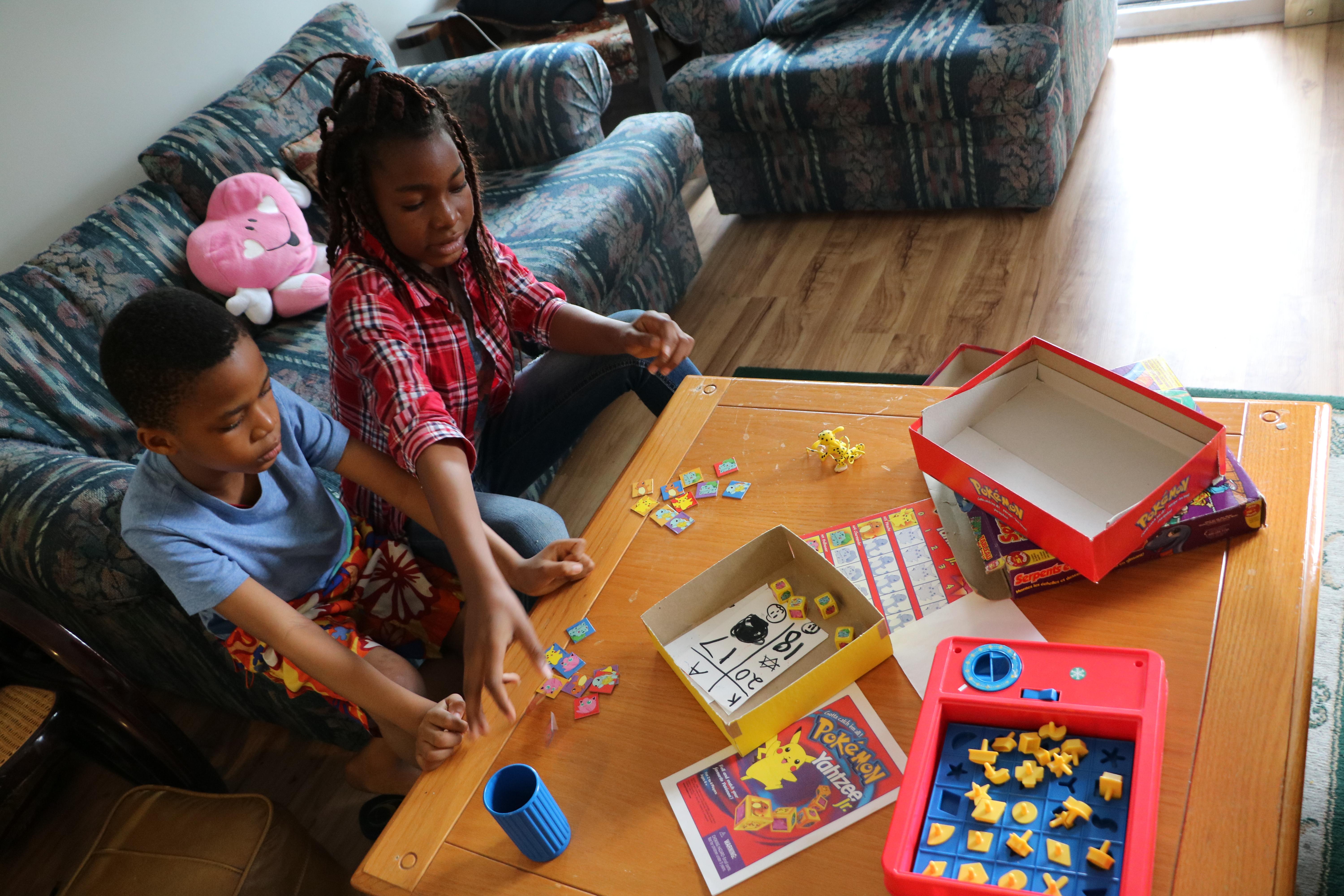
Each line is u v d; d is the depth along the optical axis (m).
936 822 0.81
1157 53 3.08
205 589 1.18
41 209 2.22
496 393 1.58
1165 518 0.97
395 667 1.30
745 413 1.36
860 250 2.63
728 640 1.06
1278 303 2.01
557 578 1.18
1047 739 0.85
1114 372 1.11
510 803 0.91
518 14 3.30
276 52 2.62
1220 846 0.77
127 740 1.54
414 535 1.49
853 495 1.18
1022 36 2.26
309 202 2.30
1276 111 2.60
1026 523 1.00
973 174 2.51
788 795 0.89
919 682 0.96
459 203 1.30
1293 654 0.88
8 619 1.37
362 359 1.32
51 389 1.83
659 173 2.39
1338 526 1.57
